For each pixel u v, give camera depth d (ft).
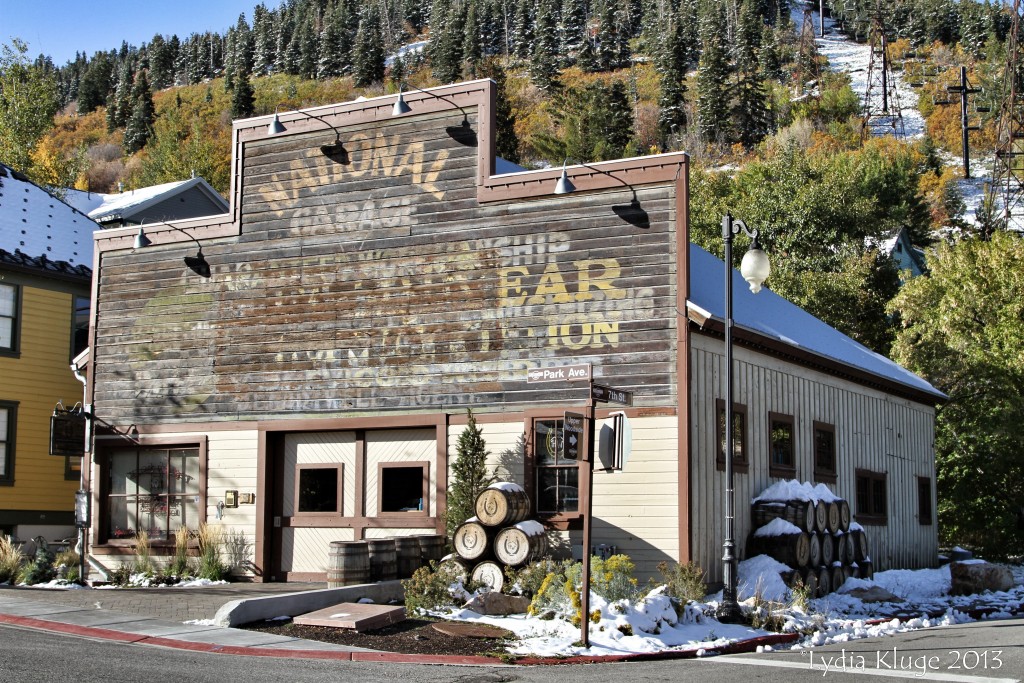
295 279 68.23
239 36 599.16
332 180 68.03
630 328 59.06
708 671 37.55
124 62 624.59
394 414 64.23
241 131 71.20
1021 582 83.15
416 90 65.87
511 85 434.30
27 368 87.76
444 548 60.18
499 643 43.09
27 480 86.69
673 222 58.95
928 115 443.32
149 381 71.72
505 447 61.00
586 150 257.34
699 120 384.88
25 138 153.89
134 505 71.51
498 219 63.00
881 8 567.18
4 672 32.65
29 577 66.23
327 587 60.64
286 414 67.21
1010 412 103.50
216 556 67.00
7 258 86.28
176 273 71.97
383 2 654.12
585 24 563.48
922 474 97.35
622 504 57.93
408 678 34.88
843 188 179.73
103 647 39.55
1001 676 35.78
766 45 507.30
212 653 39.75
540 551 55.31
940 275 115.55
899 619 56.80
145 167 296.92
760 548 61.98
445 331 63.57
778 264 156.04
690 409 57.52
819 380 76.59
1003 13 530.27
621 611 45.96
